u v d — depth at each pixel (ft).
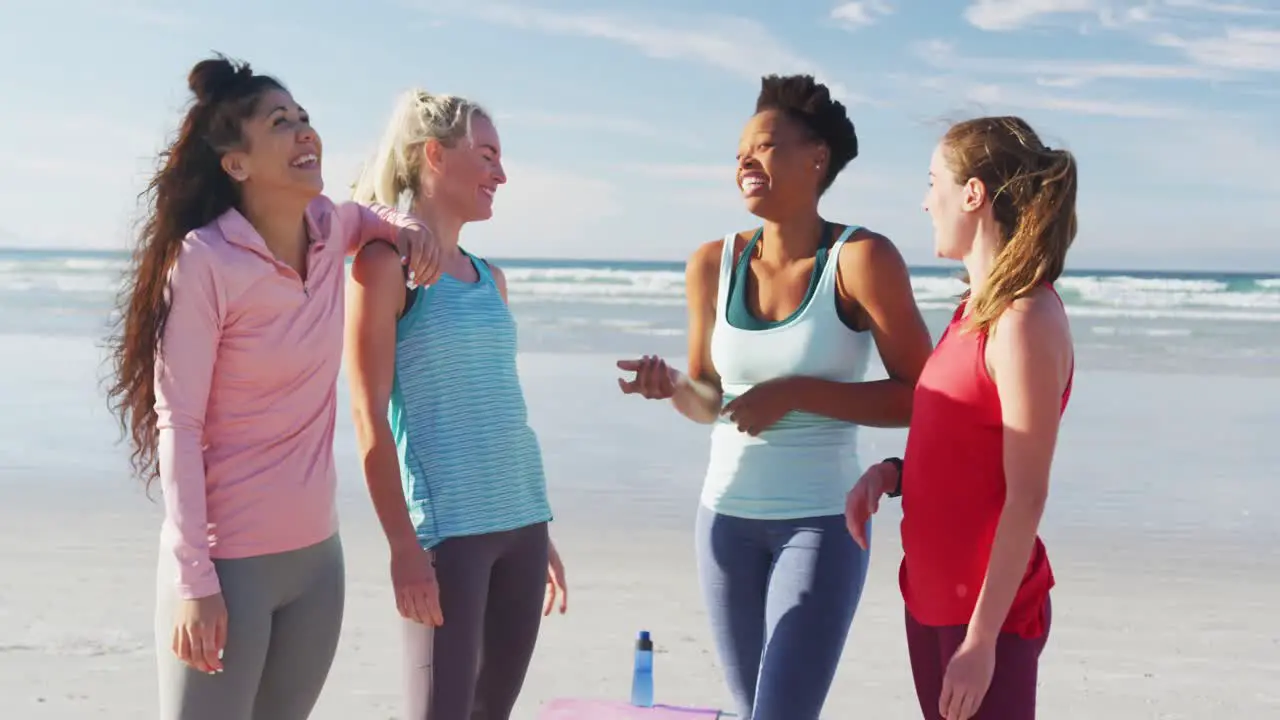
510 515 10.41
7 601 22.33
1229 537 28.48
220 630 8.28
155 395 8.52
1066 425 45.85
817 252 10.94
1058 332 8.01
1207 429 44.73
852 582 10.57
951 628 8.68
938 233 8.98
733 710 17.47
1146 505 31.76
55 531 27.84
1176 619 22.45
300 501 8.87
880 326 10.62
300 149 8.66
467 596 10.09
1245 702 18.28
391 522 9.65
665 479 34.12
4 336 77.92
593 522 29.32
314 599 9.10
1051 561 26.50
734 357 11.16
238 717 8.65
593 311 106.11
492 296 10.80
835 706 17.94
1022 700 8.29
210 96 8.66
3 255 309.42
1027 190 8.27
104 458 36.17
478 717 10.84
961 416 8.46
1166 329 92.63
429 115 10.63
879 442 38.73
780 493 10.81
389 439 9.73
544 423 44.06
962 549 8.54
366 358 9.80
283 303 8.66
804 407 10.52
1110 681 19.17
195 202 8.68
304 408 8.93
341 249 9.40
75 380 54.60
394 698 17.71
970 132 8.66
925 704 9.13
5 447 37.86
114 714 16.72
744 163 10.99
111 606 22.04
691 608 22.67
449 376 10.28
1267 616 22.65
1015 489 8.02
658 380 10.97
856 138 11.14
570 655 20.01
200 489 8.29
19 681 18.03
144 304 8.53
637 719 13.26
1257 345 81.66
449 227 10.74
